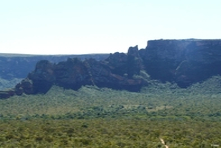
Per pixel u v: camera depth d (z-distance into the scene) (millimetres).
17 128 153875
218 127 164000
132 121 184750
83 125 163750
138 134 142375
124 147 116688
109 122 179875
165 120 190750
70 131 147875
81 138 131500
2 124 169000
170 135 141125
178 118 199250
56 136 135750
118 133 145875
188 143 127188
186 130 152625
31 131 145750
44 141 126812
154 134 144375
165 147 121000
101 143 122812
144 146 119812
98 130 152250
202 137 139250
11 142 125312
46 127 154625
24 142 123375
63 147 116375
